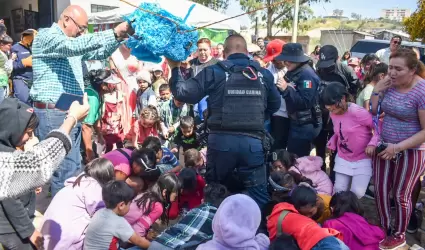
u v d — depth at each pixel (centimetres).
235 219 242
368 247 294
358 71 836
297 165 411
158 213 350
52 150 184
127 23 299
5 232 255
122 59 700
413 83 321
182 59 302
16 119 228
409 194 339
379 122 365
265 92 323
